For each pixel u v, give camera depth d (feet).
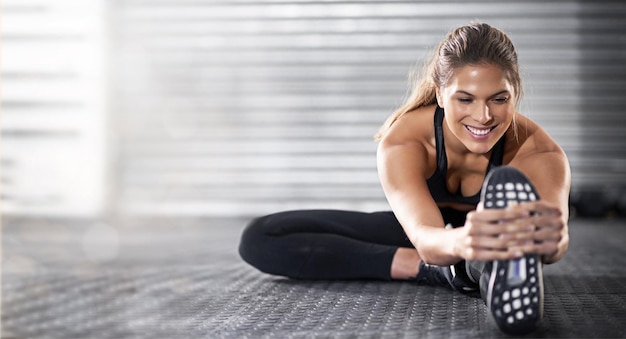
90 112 22.94
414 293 8.00
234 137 22.62
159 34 22.68
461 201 7.63
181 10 22.61
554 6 22.07
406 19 22.31
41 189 23.04
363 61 22.40
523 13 22.11
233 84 22.59
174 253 13.53
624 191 21.72
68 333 6.61
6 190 23.04
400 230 9.00
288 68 22.56
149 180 22.84
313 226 9.05
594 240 14.94
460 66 6.20
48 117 23.03
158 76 22.74
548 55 22.12
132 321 7.08
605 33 22.06
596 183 22.18
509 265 5.49
